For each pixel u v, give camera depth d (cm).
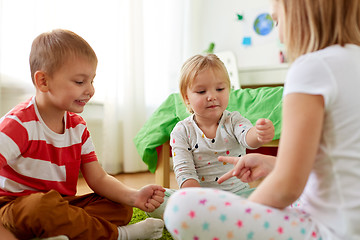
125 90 238
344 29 59
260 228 57
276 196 56
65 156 98
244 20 301
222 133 112
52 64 89
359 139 55
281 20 65
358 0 59
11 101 182
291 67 60
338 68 56
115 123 232
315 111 55
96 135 233
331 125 57
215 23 312
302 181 54
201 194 59
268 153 170
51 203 76
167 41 274
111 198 98
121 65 238
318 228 58
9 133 86
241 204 58
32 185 92
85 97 94
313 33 60
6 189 90
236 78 256
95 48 221
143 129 162
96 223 84
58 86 90
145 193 95
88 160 104
